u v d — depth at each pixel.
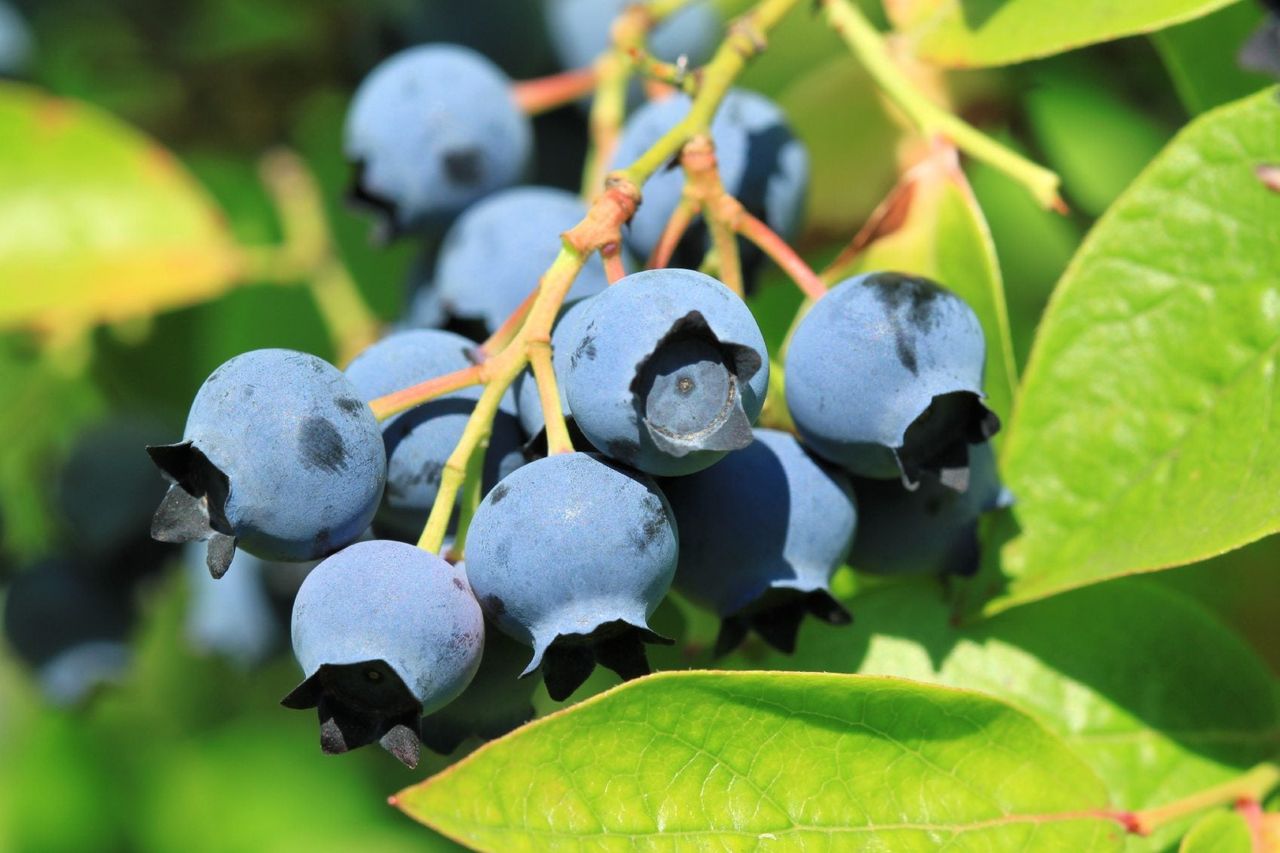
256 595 0.44
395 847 0.55
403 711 0.34
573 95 0.42
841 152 0.42
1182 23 0.39
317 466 0.34
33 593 0.46
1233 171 0.37
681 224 0.36
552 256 0.39
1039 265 0.45
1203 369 0.37
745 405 0.34
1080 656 0.38
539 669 0.34
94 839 0.57
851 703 0.35
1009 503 0.37
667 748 0.34
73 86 0.46
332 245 0.46
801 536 0.35
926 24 0.39
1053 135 0.43
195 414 0.35
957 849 0.35
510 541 0.34
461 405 0.36
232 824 0.56
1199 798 0.36
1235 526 0.36
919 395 0.35
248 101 0.46
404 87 0.41
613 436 0.34
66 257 0.44
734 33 0.37
